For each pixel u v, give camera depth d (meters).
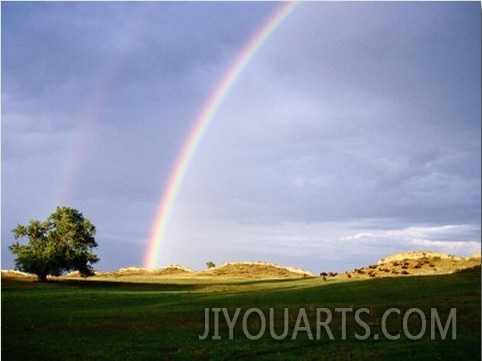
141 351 32.78
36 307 56.53
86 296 68.75
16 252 102.50
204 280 121.50
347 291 63.66
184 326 41.56
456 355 29.33
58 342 35.75
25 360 31.09
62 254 102.00
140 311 52.41
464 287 58.44
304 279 103.06
